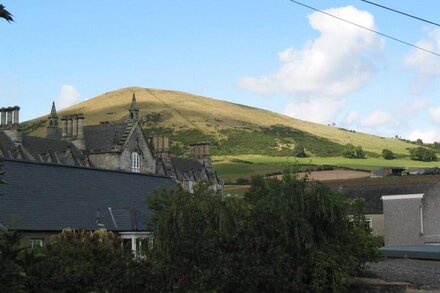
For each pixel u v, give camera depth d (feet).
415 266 115.24
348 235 73.46
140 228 121.08
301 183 71.10
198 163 362.12
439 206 174.29
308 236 67.62
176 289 63.98
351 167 416.46
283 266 66.03
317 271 66.54
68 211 115.14
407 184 195.11
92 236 73.26
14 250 36.45
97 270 63.46
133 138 259.80
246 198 75.82
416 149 581.12
